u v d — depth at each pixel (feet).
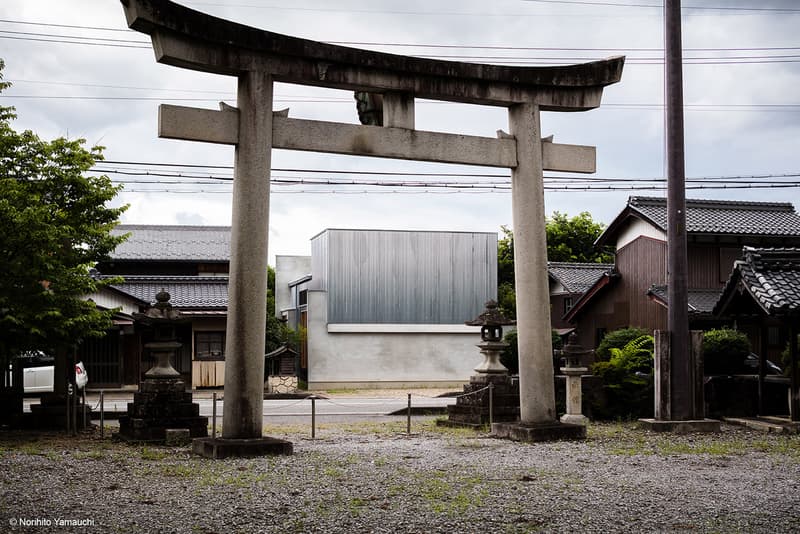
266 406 86.33
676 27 54.80
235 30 40.11
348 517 26.55
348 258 125.08
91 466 37.04
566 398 60.70
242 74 41.34
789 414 58.80
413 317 126.82
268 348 123.75
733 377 62.69
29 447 44.86
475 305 129.49
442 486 31.65
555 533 24.86
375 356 125.08
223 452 39.42
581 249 169.27
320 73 43.01
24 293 52.06
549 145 49.32
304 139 42.75
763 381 59.21
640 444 45.93
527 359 48.37
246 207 40.75
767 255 55.77
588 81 50.11
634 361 64.69
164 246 131.44
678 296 54.39
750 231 98.17
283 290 156.66
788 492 31.19
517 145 48.57
